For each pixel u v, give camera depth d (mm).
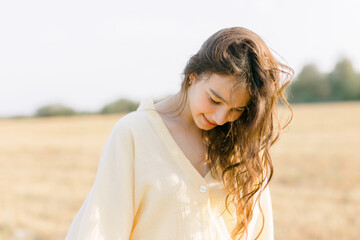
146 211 1549
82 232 1450
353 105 50406
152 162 1555
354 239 5488
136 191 1553
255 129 1618
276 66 1613
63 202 7816
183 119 1703
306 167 11125
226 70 1495
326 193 8188
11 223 6227
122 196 1523
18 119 54188
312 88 69312
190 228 1539
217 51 1529
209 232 1584
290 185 9039
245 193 1705
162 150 1585
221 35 1570
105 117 49688
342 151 14094
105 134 25688
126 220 1514
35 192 8773
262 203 1884
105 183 1530
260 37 1611
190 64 1636
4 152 17266
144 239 1551
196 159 1686
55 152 16656
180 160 1592
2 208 7281
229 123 1740
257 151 1661
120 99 58281
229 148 1737
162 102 1730
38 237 5715
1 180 10383
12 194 8586
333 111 39219
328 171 10461
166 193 1526
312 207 7082
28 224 6285
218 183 1690
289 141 17625
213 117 1567
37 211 7090
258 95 1542
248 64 1523
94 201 1501
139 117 1624
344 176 9797
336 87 68812
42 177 10695
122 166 1545
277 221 6305
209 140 1737
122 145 1566
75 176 10711
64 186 9398
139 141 1570
